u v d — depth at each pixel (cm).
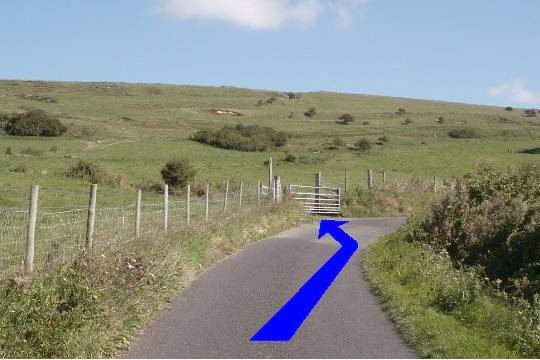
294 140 10556
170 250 1255
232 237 1823
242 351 792
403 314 998
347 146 9094
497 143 9419
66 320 738
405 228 2039
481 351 817
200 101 16975
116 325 814
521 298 1125
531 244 1418
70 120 11400
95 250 956
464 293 1083
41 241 1155
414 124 13662
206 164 6594
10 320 704
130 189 3822
